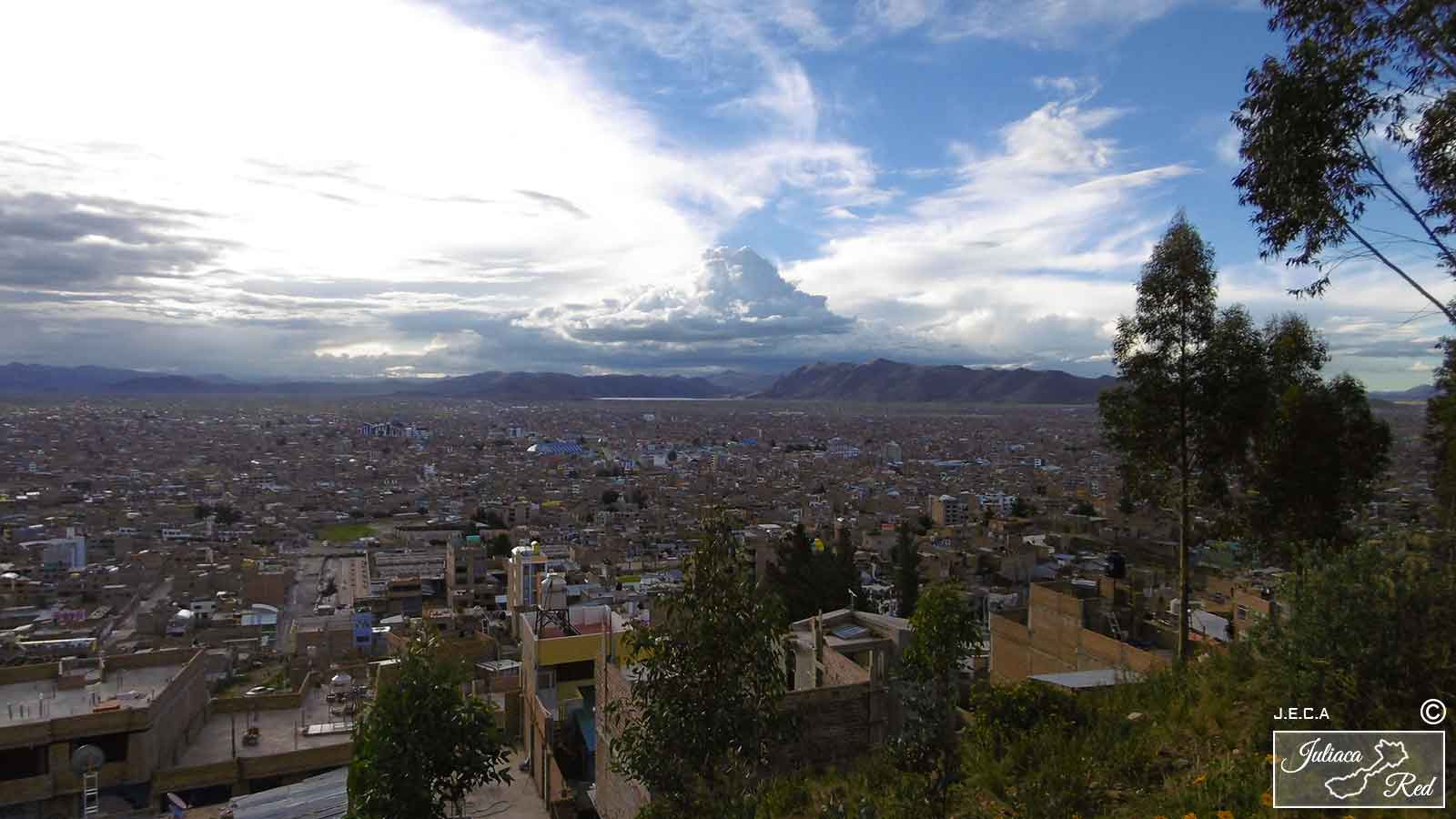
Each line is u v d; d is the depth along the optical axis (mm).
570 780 24625
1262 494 20219
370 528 111250
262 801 26938
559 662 27328
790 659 23297
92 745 28688
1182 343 17594
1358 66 10844
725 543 10531
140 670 35094
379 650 51844
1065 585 33906
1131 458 19031
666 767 10094
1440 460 20641
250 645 55688
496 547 83750
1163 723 11992
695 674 10188
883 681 17484
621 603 51938
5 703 31188
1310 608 10117
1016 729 12055
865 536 81375
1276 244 12062
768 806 13016
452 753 14039
